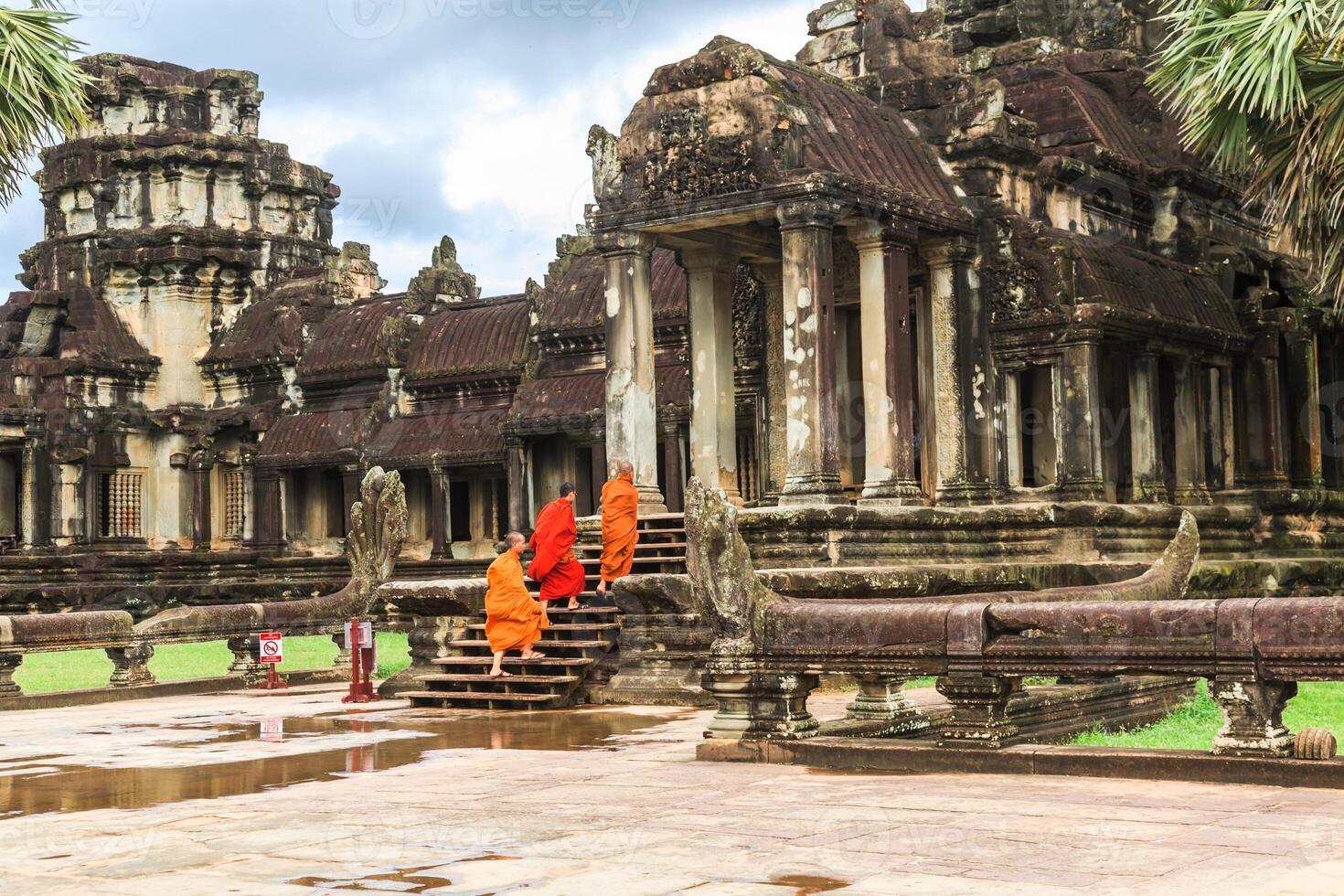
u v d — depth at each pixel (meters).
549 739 12.91
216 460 46.62
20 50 17.33
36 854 7.74
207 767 11.28
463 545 40.47
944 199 21.41
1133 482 23.14
